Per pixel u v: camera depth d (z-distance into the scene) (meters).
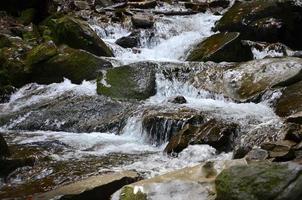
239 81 11.68
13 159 7.63
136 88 11.71
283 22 15.31
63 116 10.77
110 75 12.02
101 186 6.27
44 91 12.54
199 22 17.88
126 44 15.98
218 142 8.19
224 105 10.73
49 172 7.51
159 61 13.21
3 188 6.99
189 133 8.48
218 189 5.11
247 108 10.46
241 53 13.92
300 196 4.67
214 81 11.92
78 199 6.10
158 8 20.80
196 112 9.72
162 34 16.58
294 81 11.04
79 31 14.27
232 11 16.36
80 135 10.00
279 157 6.49
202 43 14.72
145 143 9.38
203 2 21.23
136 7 20.77
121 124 10.08
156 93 11.97
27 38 15.85
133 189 5.91
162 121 9.26
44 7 18.98
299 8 15.36
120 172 6.93
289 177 4.78
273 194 4.73
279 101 10.48
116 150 8.77
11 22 17.59
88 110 10.85
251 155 6.70
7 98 12.75
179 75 12.33
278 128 7.66
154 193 5.77
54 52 13.28
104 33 17.00
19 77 13.15
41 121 10.73
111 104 10.97
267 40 15.37
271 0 15.66
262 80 11.38
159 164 7.72
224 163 6.31
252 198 4.80
